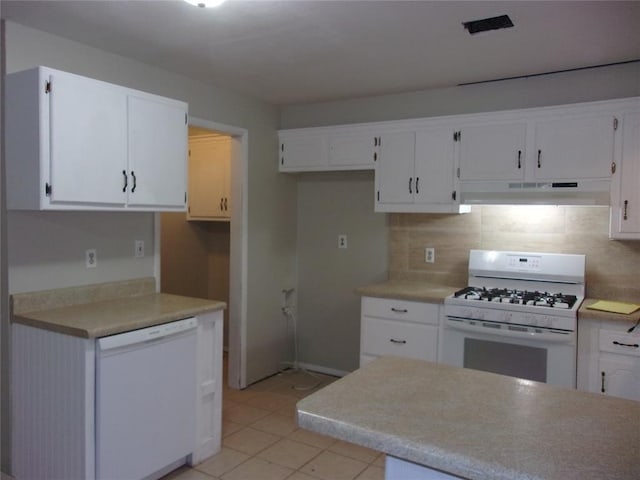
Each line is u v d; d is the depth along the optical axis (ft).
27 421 8.00
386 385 4.55
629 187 9.27
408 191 11.57
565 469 3.07
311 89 11.96
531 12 7.34
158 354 8.11
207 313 9.11
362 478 8.71
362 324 11.34
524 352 9.47
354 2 7.06
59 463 7.55
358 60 9.73
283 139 13.56
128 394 7.65
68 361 7.34
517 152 10.25
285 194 14.06
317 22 7.78
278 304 13.98
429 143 11.25
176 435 8.52
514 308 9.41
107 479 7.40
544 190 10.02
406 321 10.77
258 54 9.39
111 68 9.35
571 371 9.04
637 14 7.39
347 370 13.89
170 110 9.24
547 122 9.93
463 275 11.94
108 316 8.00
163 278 15.34
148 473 8.04
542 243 10.98
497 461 3.16
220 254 16.53
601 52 9.20
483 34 8.27
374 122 12.09
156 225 10.36
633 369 8.69
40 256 8.46
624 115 9.25
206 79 11.12
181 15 7.56
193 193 15.43
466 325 9.91
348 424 3.71
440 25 7.88
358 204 13.48
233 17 7.64
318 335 14.32
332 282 14.02
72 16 7.64
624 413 3.96
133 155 8.58
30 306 8.27
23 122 7.52
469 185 10.84
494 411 3.97
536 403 4.15
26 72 7.43
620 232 9.38
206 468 8.95
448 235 12.12
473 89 11.48
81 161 7.79
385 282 12.50
